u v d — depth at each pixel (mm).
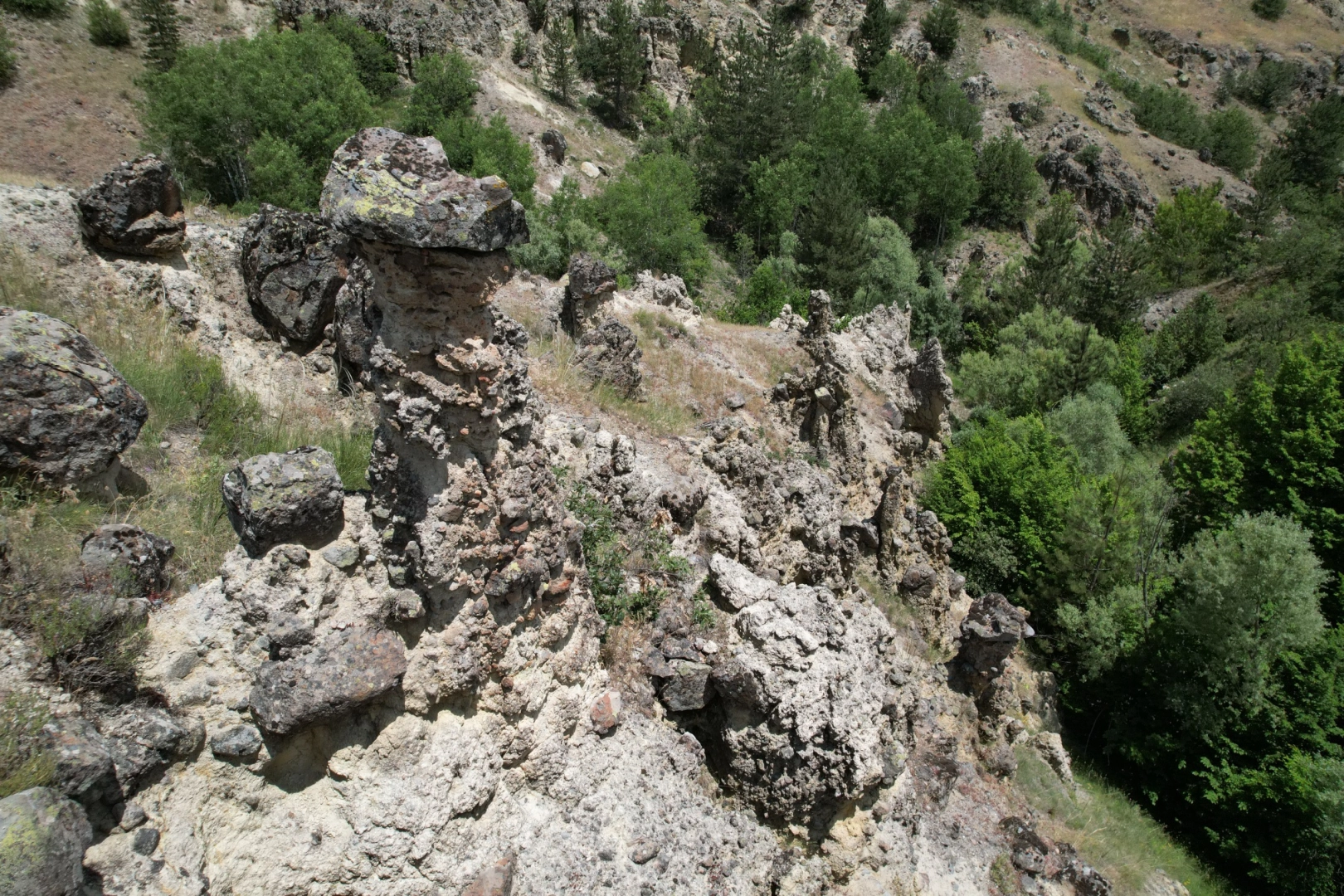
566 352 18641
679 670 10172
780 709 9625
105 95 43219
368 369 7453
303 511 6820
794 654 9984
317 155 36031
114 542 6898
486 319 7137
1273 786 19000
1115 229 57812
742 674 9734
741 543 13539
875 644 11953
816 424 21391
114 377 8109
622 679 9961
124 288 12109
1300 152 87188
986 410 42344
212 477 9117
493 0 61844
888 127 65562
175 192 12844
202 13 51719
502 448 7684
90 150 40156
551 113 60406
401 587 7242
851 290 49500
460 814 7023
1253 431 31781
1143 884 14734
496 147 45312
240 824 6395
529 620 8086
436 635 7266
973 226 68938
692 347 24719
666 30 72375
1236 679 20703
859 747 9641
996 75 83875
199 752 6379
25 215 11789
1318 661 21047
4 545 6535
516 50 63375
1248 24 106438
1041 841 13000
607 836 8016
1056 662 23484
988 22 90812
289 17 53906
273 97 35438
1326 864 18156
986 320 55344
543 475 8125
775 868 9367
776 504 15242
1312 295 58469
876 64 81188
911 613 17516
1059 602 24344
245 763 6473
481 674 7496
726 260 56844
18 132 39156
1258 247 67688
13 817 4945
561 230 37031
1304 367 31531
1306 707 20375
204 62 36562
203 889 5938
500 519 7570
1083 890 12852
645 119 68875
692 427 18469
